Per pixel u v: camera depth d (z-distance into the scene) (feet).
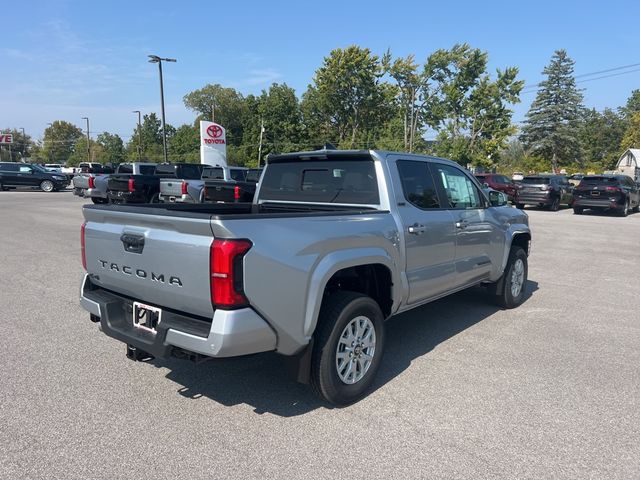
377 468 9.71
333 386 11.88
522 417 11.85
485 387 13.52
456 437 10.91
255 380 13.84
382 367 14.92
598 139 325.42
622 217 68.08
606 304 22.58
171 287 10.63
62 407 11.96
